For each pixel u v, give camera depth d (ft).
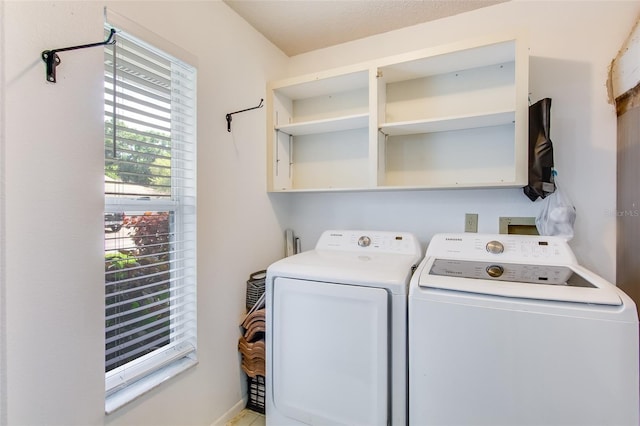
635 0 4.96
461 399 3.64
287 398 4.75
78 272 3.24
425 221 6.36
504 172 5.68
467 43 4.99
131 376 3.99
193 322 4.80
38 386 2.93
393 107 6.40
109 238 3.82
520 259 4.74
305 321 4.60
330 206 7.23
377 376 4.11
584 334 3.19
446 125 5.67
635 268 4.47
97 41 3.40
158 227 4.43
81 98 3.25
